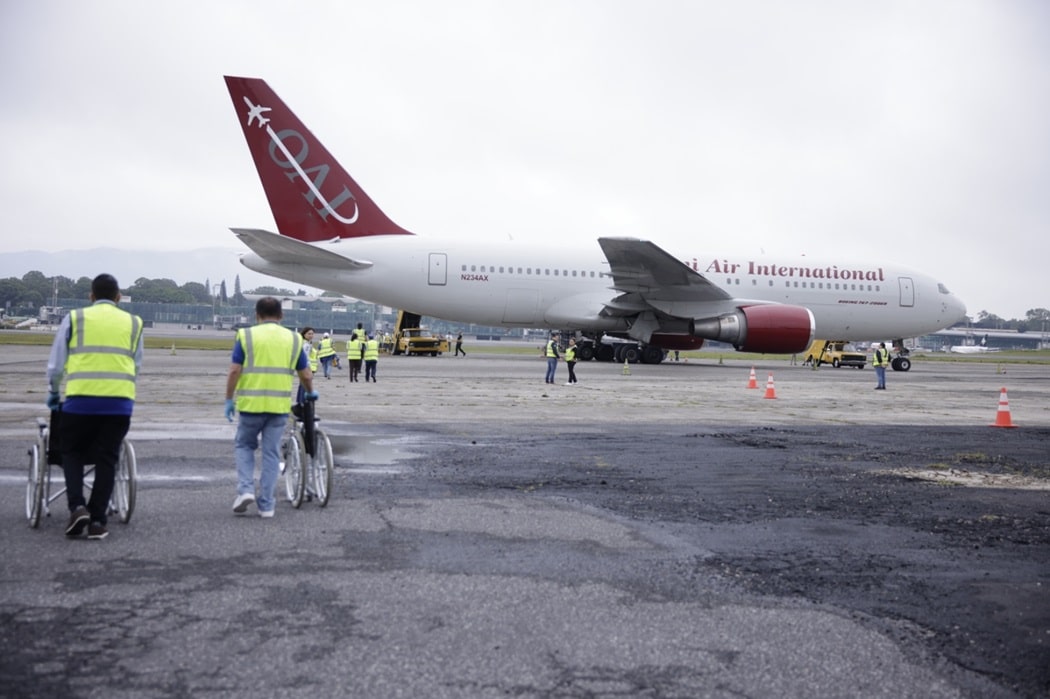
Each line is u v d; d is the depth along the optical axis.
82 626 4.96
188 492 8.95
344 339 106.56
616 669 4.53
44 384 21.62
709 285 34.88
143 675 4.30
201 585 5.79
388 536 7.26
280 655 4.59
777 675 4.51
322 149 34.34
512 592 5.79
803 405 21.44
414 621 5.17
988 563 6.85
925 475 11.12
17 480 9.29
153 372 27.48
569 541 7.23
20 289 186.38
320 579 5.97
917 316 40.16
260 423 7.85
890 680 4.48
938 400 24.20
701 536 7.53
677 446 13.28
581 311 36.62
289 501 8.70
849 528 7.98
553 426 15.52
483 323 37.12
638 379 29.50
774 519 8.29
